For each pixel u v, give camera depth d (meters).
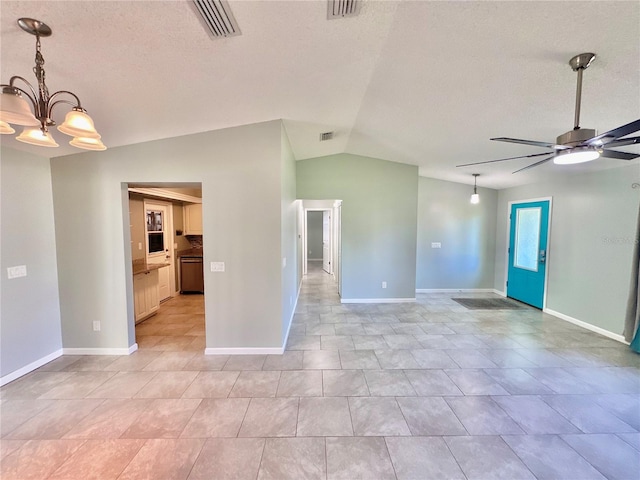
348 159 5.14
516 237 5.49
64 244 3.13
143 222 5.01
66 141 2.72
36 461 1.77
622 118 2.46
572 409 2.27
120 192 3.11
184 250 6.43
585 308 4.05
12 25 1.35
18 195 2.77
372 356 3.17
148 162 3.10
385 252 5.28
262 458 1.80
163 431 2.03
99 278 3.16
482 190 6.06
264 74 2.15
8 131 1.59
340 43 1.84
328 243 8.82
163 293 5.54
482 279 6.17
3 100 1.28
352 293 5.33
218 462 1.77
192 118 2.73
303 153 4.70
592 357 3.14
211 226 3.15
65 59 1.65
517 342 3.54
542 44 1.71
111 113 2.39
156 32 1.54
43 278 3.00
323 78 2.30
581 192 4.12
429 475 1.67
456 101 2.59
